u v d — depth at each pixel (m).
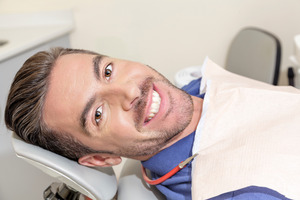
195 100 0.92
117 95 0.78
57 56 0.84
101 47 1.74
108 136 0.79
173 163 0.82
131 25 1.67
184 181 0.79
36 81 0.80
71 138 0.80
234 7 1.61
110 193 0.82
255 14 1.62
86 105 0.77
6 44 1.41
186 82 1.30
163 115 0.81
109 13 1.66
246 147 0.70
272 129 0.72
